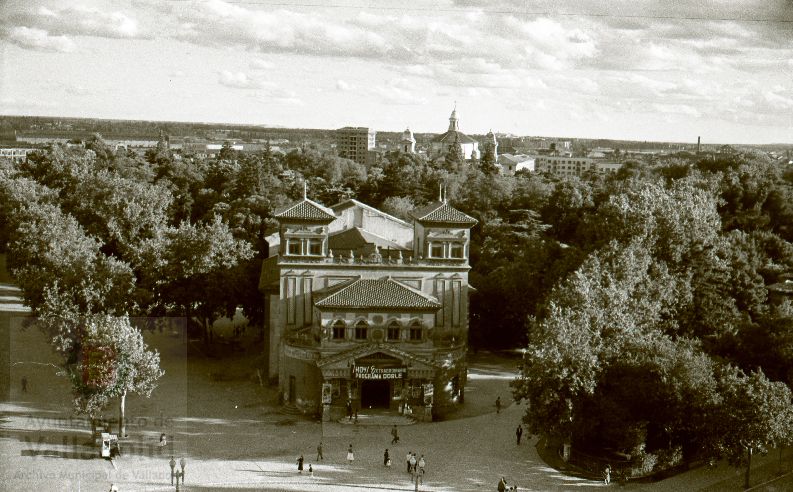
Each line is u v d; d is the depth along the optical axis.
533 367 88.50
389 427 101.81
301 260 112.00
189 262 130.62
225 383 119.38
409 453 88.56
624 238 118.62
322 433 99.19
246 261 139.12
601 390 90.19
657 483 85.69
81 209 171.12
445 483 83.38
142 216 165.25
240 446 93.31
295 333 110.69
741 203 167.62
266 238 135.88
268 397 113.69
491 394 117.25
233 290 132.25
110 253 165.00
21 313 149.50
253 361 131.62
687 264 119.06
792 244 152.25
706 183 161.38
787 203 167.50
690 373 86.56
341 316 106.69
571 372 87.88
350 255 113.00
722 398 85.50
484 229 181.12
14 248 154.12
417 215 117.12
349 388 104.88
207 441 94.62
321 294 111.81
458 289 114.19
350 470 86.44
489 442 96.81
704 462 90.19
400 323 107.38
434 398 107.62
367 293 108.31
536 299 132.12
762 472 88.69
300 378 107.75
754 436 82.44
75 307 117.44
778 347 97.69
